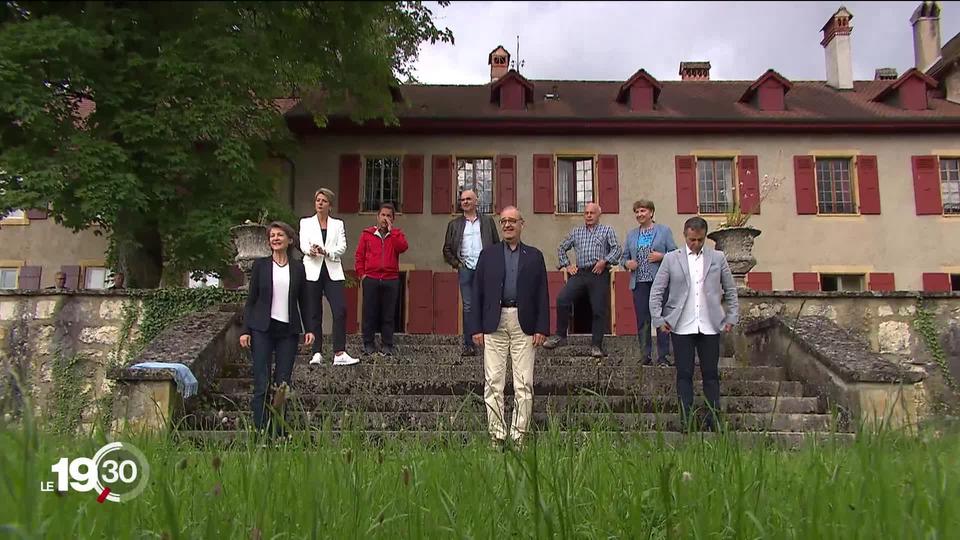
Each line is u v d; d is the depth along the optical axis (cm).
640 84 2091
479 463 239
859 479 203
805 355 762
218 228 1328
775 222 1972
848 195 2027
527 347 583
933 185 1984
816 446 243
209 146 1423
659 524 216
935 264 1961
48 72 1257
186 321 811
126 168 1302
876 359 700
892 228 1973
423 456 267
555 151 2003
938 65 2270
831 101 2198
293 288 609
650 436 269
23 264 2153
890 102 2162
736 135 2008
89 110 1570
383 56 1574
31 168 1239
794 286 1945
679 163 1995
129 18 1252
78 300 928
